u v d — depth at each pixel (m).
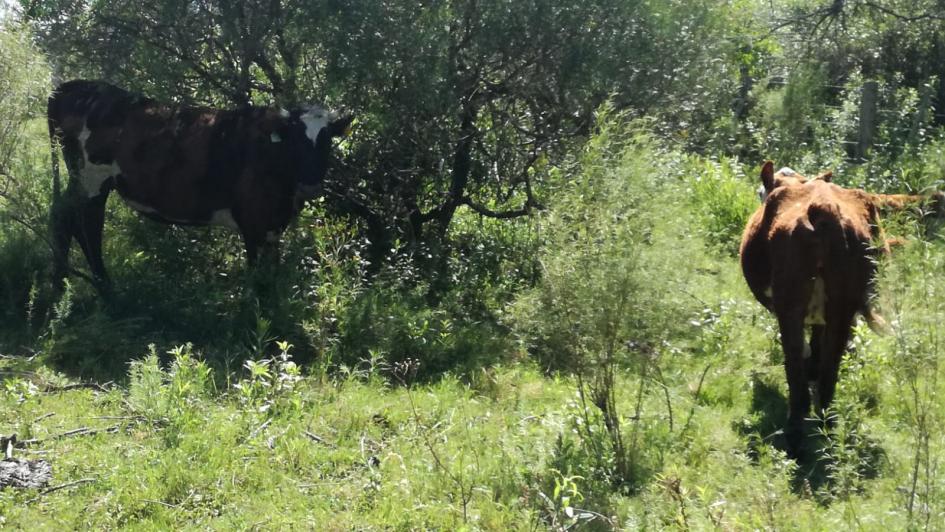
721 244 11.12
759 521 5.22
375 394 7.52
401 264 9.79
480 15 10.39
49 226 9.78
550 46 10.47
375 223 11.09
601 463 5.98
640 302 6.04
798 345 6.45
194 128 10.03
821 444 6.45
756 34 18.41
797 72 17.39
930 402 5.35
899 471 5.91
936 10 18.45
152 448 6.30
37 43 10.70
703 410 7.15
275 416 6.95
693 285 9.04
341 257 10.18
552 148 10.73
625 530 5.22
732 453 6.29
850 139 15.52
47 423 6.78
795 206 6.78
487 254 10.54
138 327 8.70
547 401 7.48
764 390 7.66
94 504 5.62
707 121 12.96
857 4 18.47
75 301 9.48
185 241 10.53
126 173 10.05
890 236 6.41
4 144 9.60
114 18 10.77
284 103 10.88
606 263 6.04
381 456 6.36
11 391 7.11
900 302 5.33
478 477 5.90
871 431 6.44
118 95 10.21
